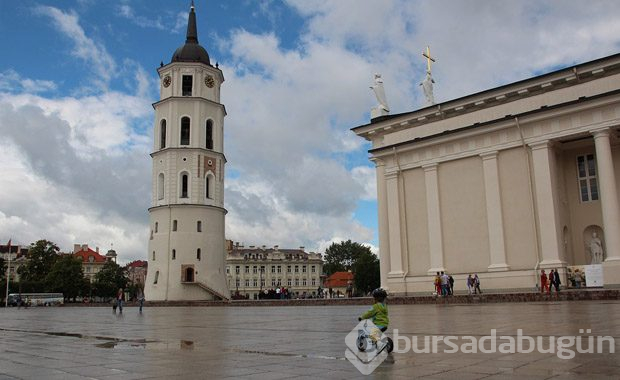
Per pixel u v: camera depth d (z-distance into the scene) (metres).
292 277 140.75
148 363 8.05
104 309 45.50
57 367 7.82
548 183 31.12
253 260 138.50
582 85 31.03
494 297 26.11
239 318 21.22
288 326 15.23
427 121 37.84
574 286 29.55
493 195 33.06
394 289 36.59
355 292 106.31
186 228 62.75
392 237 37.31
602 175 29.20
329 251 138.75
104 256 159.88
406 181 37.59
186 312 31.66
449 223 35.03
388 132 39.91
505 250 32.38
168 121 65.19
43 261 102.06
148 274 63.94
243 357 8.49
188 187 63.81
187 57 67.12
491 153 33.44
